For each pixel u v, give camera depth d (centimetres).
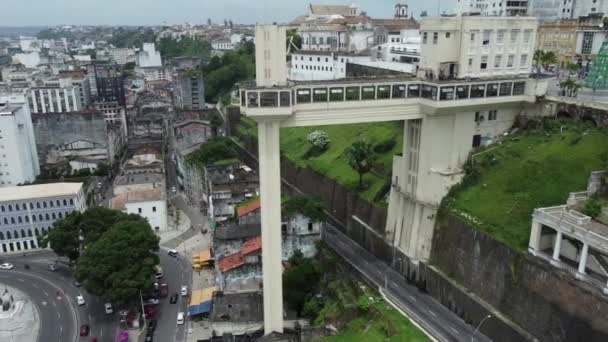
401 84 7056
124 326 7544
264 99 5988
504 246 6053
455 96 7081
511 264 5928
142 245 7700
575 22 14738
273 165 6281
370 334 6200
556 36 14238
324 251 8469
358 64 13575
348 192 9662
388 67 12631
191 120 15012
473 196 7156
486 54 7762
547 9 18500
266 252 6438
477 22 7512
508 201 6738
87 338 7306
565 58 13950
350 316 6600
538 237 5675
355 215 9438
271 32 6003
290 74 17188
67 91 17875
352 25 19688
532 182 6825
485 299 6284
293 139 13425
